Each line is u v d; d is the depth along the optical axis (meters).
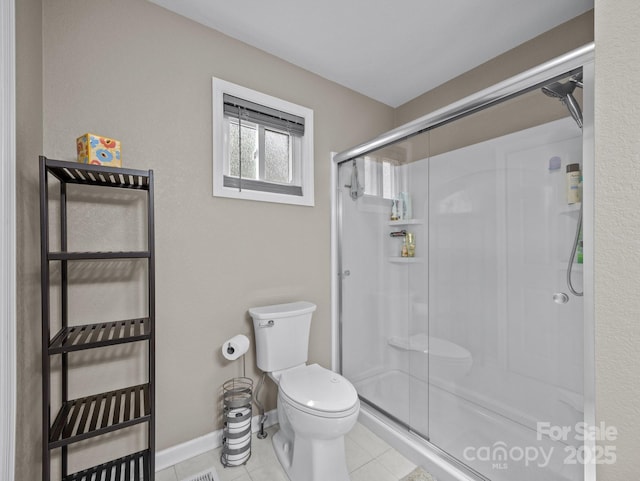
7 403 0.90
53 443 1.06
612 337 0.44
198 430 1.69
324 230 2.23
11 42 0.93
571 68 1.15
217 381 1.75
